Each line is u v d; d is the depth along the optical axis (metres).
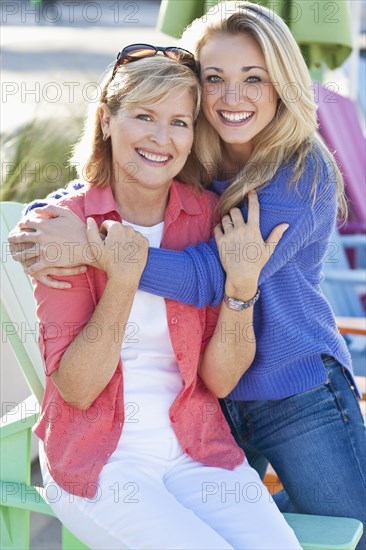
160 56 2.39
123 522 2.14
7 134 4.53
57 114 4.65
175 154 2.39
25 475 2.59
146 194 2.45
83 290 2.30
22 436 2.58
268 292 2.50
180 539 2.08
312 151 2.53
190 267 2.35
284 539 2.17
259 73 2.45
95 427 2.28
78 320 2.28
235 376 2.45
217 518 2.22
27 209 2.48
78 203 2.44
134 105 2.34
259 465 2.85
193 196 2.57
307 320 2.55
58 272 2.26
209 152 2.65
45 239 2.25
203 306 2.39
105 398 2.30
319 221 2.52
